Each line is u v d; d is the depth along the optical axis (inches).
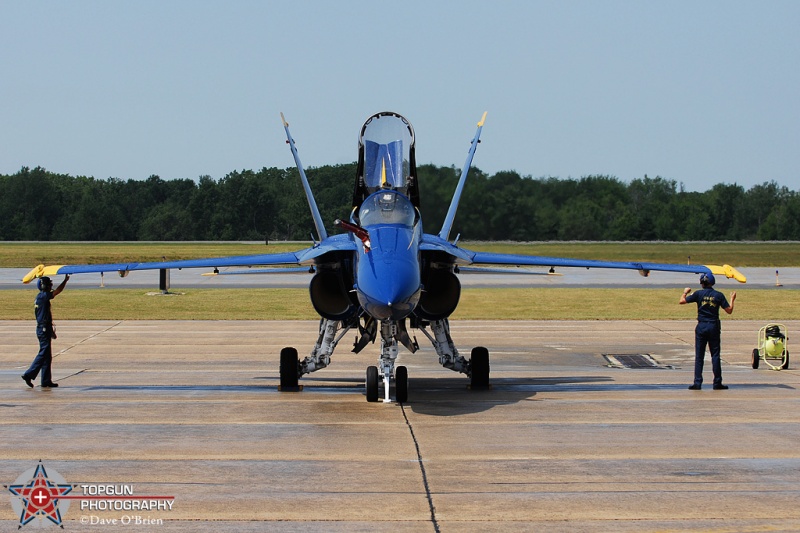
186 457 604.4
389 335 826.8
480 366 925.2
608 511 482.3
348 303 851.4
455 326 1651.1
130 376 1043.9
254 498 506.9
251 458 601.3
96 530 455.5
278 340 1417.3
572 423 726.5
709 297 922.1
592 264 903.7
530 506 490.9
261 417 757.9
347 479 546.6
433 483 537.3
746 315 1834.4
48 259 4847.4
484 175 4192.9
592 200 4778.5
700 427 710.5
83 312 1889.8
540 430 696.4
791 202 5930.1
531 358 1238.9
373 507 489.1
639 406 814.5
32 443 650.2
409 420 741.3
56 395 890.1
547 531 449.7
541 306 2033.7
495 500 502.3
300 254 850.1
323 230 994.1
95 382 992.9
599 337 1485.0
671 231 5472.4
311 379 1025.5
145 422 735.1
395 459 597.9
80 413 779.4
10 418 753.6
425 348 1344.7
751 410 791.7
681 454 613.6
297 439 663.1
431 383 989.2
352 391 921.5
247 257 880.3
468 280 3112.7
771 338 1135.6
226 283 2923.2
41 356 943.0
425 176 3117.6
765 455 611.8
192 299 2210.9
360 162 938.1
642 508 487.5
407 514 476.7
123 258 4963.1
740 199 5940.0
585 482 540.1
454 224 4077.3
